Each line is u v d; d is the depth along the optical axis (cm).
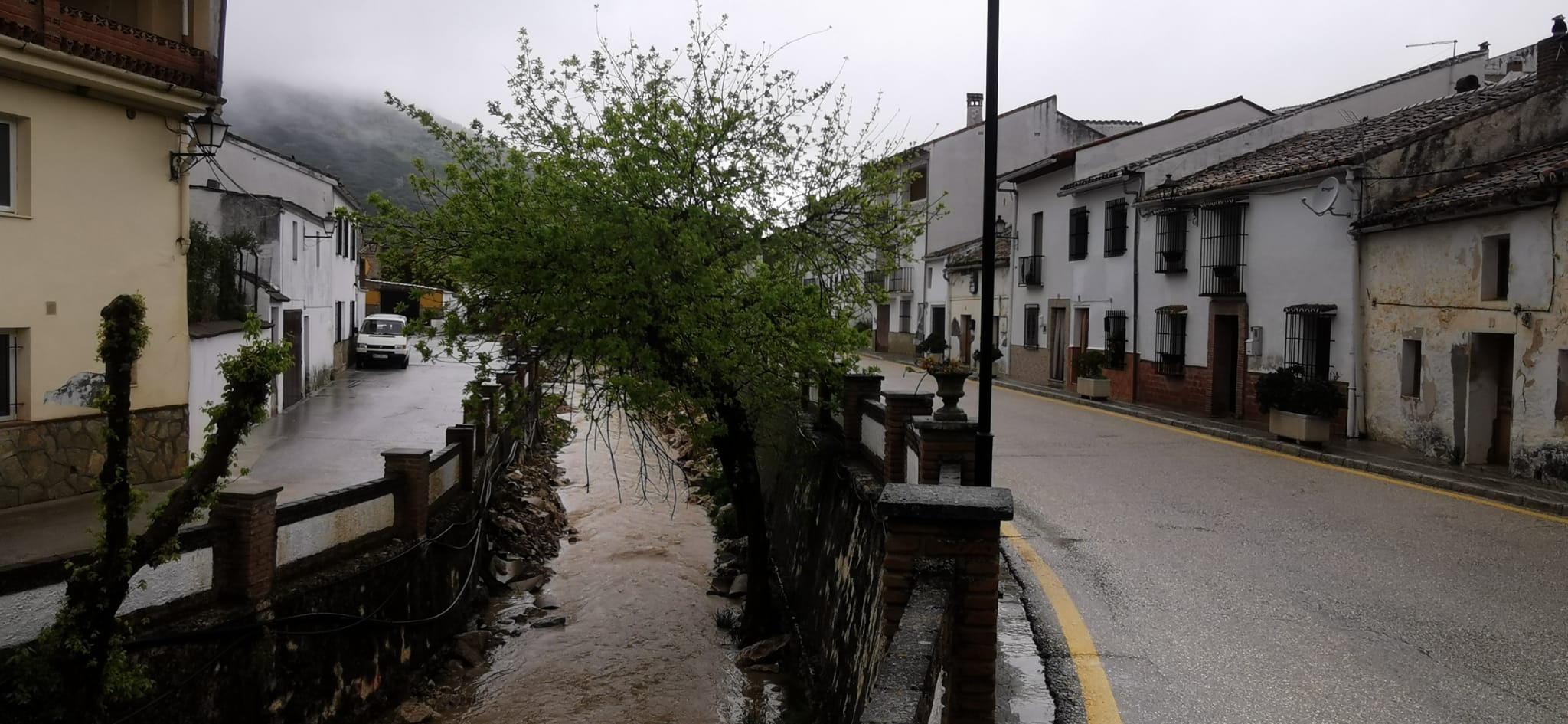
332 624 783
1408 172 1619
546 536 1520
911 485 516
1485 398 1364
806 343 1023
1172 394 2138
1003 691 519
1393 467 1316
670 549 1495
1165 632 642
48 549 954
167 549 494
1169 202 2123
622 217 930
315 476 1452
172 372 1318
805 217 1133
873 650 770
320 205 2825
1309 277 1730
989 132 679
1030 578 766
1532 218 1251
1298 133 2297
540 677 1002
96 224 1209
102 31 1177
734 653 1084
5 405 1139
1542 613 689
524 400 1034
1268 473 1277
